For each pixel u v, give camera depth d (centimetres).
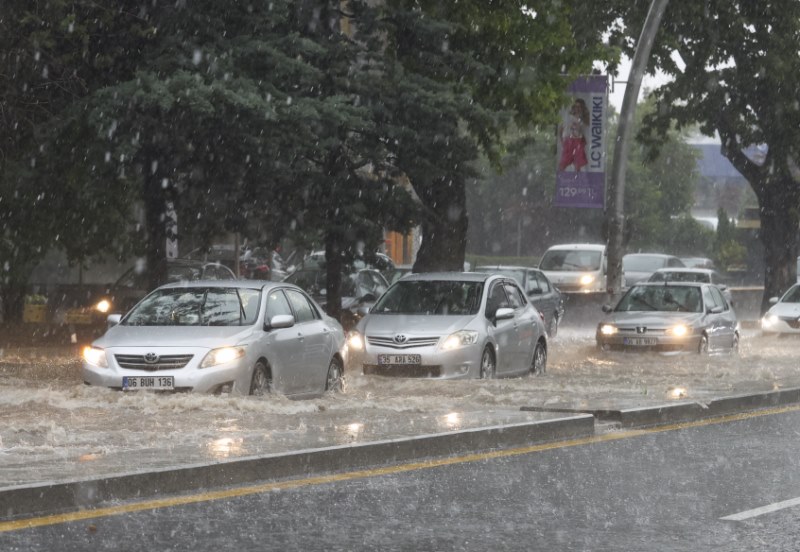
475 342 4856
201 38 5403
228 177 5350
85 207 6719
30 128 5731
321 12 5903
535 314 5491
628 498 2572
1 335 7194
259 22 5500
